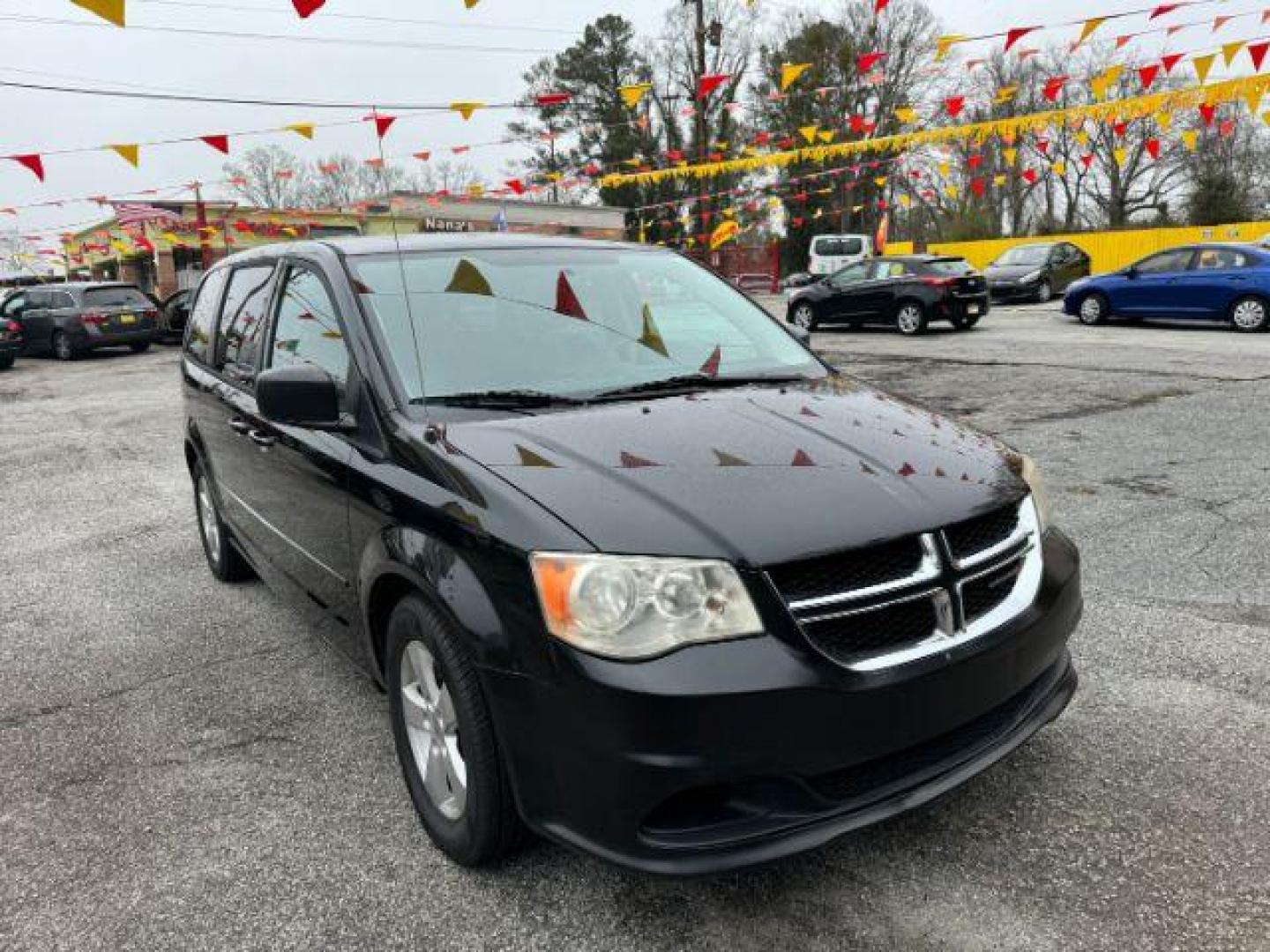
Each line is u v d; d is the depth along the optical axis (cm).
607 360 316
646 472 231
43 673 399
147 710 358
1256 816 257
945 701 216
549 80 3400
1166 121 1181
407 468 259
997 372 1123
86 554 579
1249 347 1254
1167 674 342
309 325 336
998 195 3275
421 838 267
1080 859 243
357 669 321
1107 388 972
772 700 197
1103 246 3122
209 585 503
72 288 1970
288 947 227
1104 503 562
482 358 301
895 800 214
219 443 430
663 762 196
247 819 281
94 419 1154
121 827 281
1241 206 3186
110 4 267
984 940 217
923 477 241
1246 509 538
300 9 338
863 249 2992
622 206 2959
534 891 241
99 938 233
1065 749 295
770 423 269
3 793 303
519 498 223
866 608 210
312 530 320
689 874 199
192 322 502
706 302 370
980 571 229
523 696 211
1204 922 219
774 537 209
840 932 221
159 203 2562
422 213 2297
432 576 232
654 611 200
